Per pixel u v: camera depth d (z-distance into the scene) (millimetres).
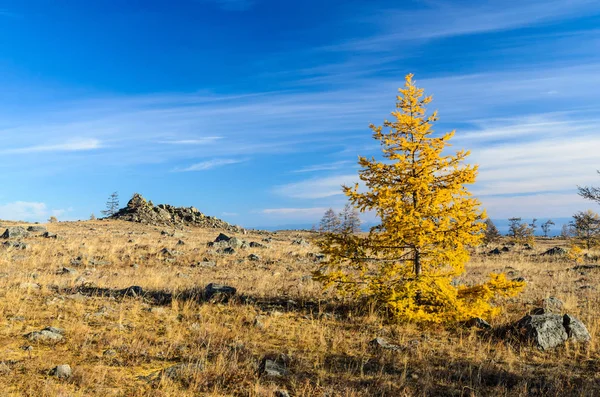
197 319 11375
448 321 11461
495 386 7543
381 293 12156
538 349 9422
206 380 7195
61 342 8688
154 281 17078
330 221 71938
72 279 17109
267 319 11539
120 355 8266
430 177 11516
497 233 64125
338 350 9281
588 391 7180
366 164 12102
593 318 11711
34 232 33688
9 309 10867
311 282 18047
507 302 13953
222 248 30812
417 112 12258
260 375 7656
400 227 11383
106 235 37406
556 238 75250
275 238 52094
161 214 60719
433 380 7738
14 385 6535
